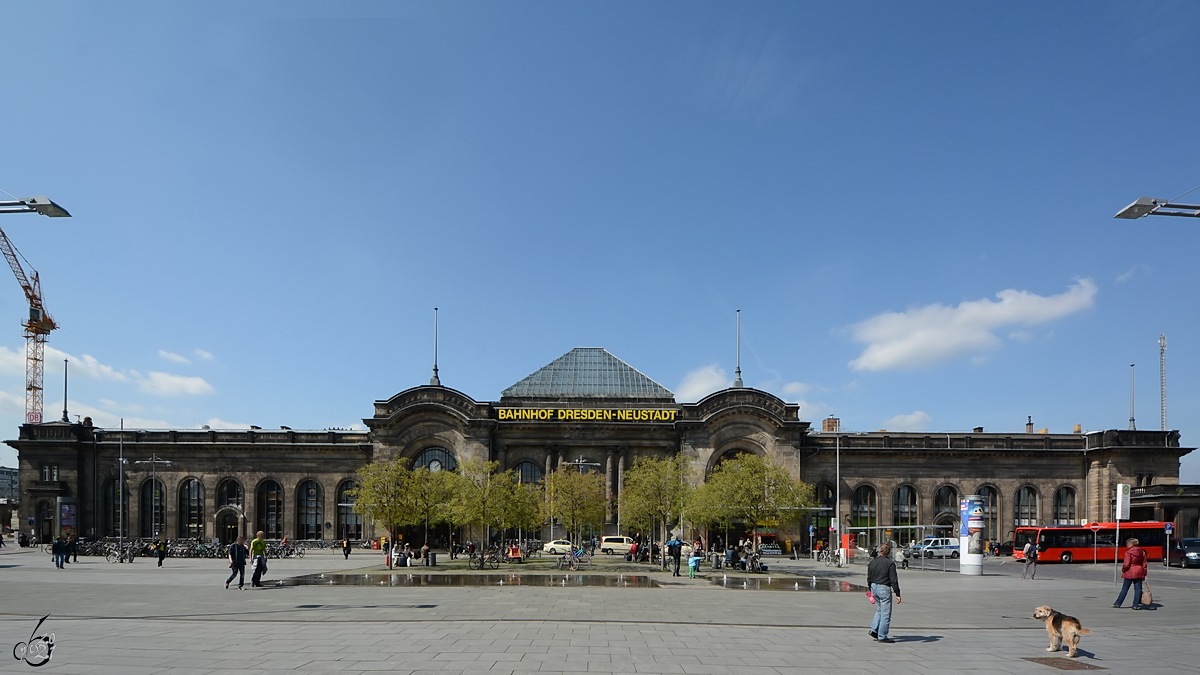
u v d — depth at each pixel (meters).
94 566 57.94
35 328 159.50
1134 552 33.19
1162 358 124.38
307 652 19.92
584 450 88.44
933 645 22.36
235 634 23.11
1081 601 36.22
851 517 89.19
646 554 68.56
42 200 26.12
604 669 18.05
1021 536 76.75
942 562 63.28
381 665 18.22
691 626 25.62
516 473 68.06
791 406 89.19
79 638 22.28
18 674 17.19
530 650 20.45
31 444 89.06
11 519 134.25
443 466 88.00
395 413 86.38
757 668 18.50
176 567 56.41
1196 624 27.92
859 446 90.81
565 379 98.44
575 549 67.81
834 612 30.81
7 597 34.62
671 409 89.19
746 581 46.75
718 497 60.12
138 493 89.50
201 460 90.25
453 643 21.48
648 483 62.88
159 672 17.31
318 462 90.31
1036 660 20.14
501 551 67.38
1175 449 88.62
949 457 90.50
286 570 53.34
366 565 59.16
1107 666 19.38
